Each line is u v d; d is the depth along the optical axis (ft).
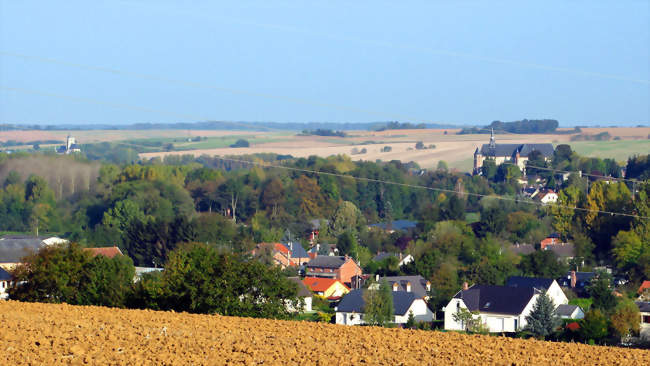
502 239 504.02
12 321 150.51
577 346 145.18
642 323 271.49
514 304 295.28
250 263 205.57
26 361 113.60
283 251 492.13
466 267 413.39
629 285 387.96
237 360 118.52
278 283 203.51
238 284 198.90
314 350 130.11
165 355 120.16
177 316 172.96
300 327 161.07
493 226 525.34
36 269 220.23
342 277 433.07
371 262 472.85
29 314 167.22
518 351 136.26
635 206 497.05
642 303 289.74
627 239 442.91
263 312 199.72
